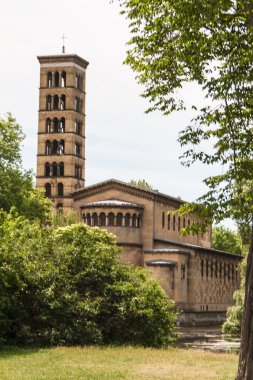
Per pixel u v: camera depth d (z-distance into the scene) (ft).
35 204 262.67
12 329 114.93
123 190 340.59
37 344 114.62
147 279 137.28
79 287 124.06
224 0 70.33
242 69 75.31
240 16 73.00
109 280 127.13
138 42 82.94
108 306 123.54
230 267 397.39
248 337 67.41
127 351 109.81
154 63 82.48
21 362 91.40
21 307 116.78
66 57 412.98
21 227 138.31
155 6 77.77
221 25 74.13
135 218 328.29
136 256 325.21
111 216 325.42
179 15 73.26
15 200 247.29
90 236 139.23
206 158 81.66
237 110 79.46
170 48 80.84
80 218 305.32
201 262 345.92
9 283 114.73
